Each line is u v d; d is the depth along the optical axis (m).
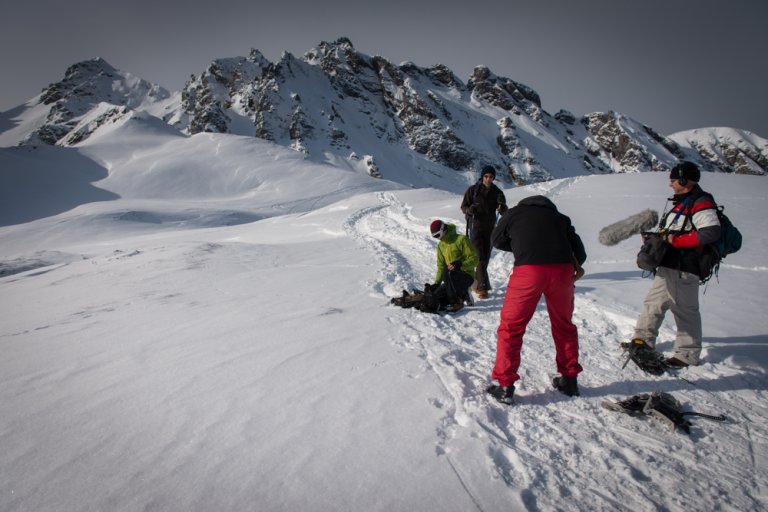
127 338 3.92
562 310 2.92
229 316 4.63
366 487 1.95
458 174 161.25
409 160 160.12
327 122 159.25
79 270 9.06
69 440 2.27
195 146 105.06
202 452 2.18
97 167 95.38
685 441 2.46
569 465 2.22
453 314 4.91
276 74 169.75
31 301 6.10
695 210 3.16
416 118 177.62
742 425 2.62
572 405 2.85
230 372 3.14
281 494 1.89
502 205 5.71
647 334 3.51
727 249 3.23
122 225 51.62
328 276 6.91
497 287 6.35
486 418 2.61
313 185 86.38
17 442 2.24
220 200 77.56
